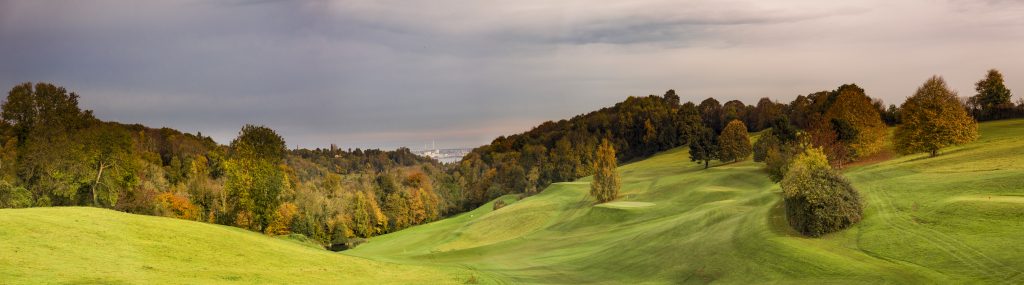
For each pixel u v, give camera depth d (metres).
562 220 94.25
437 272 41.47
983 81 139.50
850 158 93.50
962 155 69.56
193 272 30.47
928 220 37.78
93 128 84.06
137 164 90.12
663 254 48.56
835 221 40.91
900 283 29.72
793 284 33.47
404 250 90.38
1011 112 135.50
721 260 41.91
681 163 170.62
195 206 111.62
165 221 43.84
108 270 27.78
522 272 49.47
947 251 31.97
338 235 121.00
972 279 28.09
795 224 43.41
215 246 38.47
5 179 76.12
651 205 89.62
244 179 83.00
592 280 44.25
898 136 83.50
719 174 114.88
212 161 171.38
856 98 101.00
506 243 77.56
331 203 140.25
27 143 80.50
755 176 106.81
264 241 45.69
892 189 49.78
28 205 73.94
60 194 79.06
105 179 83.62
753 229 47.09
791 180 43.50
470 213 156.50
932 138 77.44
